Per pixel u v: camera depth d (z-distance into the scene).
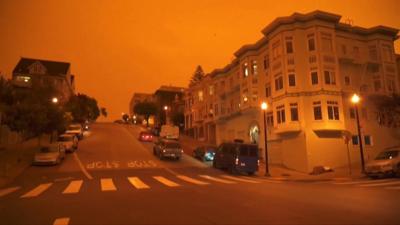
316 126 31.45
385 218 8.59
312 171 28.84
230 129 49.00
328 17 33.41
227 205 10.84
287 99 32.78
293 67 33.25
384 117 36.38
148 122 102.69
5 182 20.25
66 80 80.69
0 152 33.47
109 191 15.09
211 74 55.19
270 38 36.22
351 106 34.44
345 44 35.91
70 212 9.97
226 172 27.45
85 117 83.44
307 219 8.55
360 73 36.06
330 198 12.23
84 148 41.12
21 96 37.56
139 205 11.04
